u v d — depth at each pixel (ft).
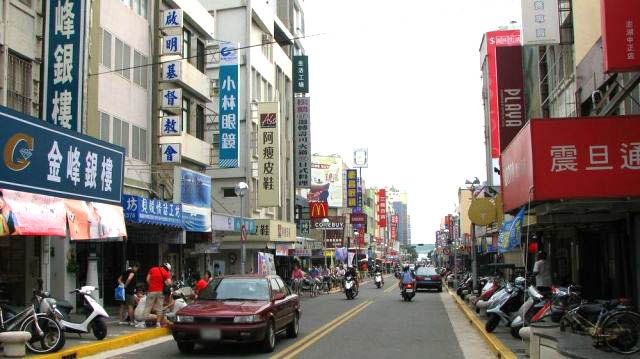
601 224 59.21
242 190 84.53
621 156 37.93
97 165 59.41
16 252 57.57
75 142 55.52
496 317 49.90
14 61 59.06
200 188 90.48
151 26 85.66
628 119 38.09
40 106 61.87
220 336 40.01
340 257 202.59
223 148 99.40
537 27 58.90
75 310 62.49
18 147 47.37
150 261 84.64
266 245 124.16
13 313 39.99
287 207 160.45
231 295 45.32
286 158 162.61
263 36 146.72
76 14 62.03
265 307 42.37
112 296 75.92
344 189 283.59
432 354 41.37
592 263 65.92
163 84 87.56
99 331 45.06
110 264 76.43
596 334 35.29
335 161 282.36
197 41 101.45
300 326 60.54
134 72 80.94
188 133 95.55
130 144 79.10
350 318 69.36
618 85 47.78
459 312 77.77
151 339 51.08
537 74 79.92
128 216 64.85
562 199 38.58
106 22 73.97
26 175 48.34
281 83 159.84
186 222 79.41
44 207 49.47
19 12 59.72
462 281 109.70
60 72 61.67
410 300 101.86
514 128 80.18
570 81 65.10
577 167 38.19
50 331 38.86
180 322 40.81
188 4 95.40
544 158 38.47
